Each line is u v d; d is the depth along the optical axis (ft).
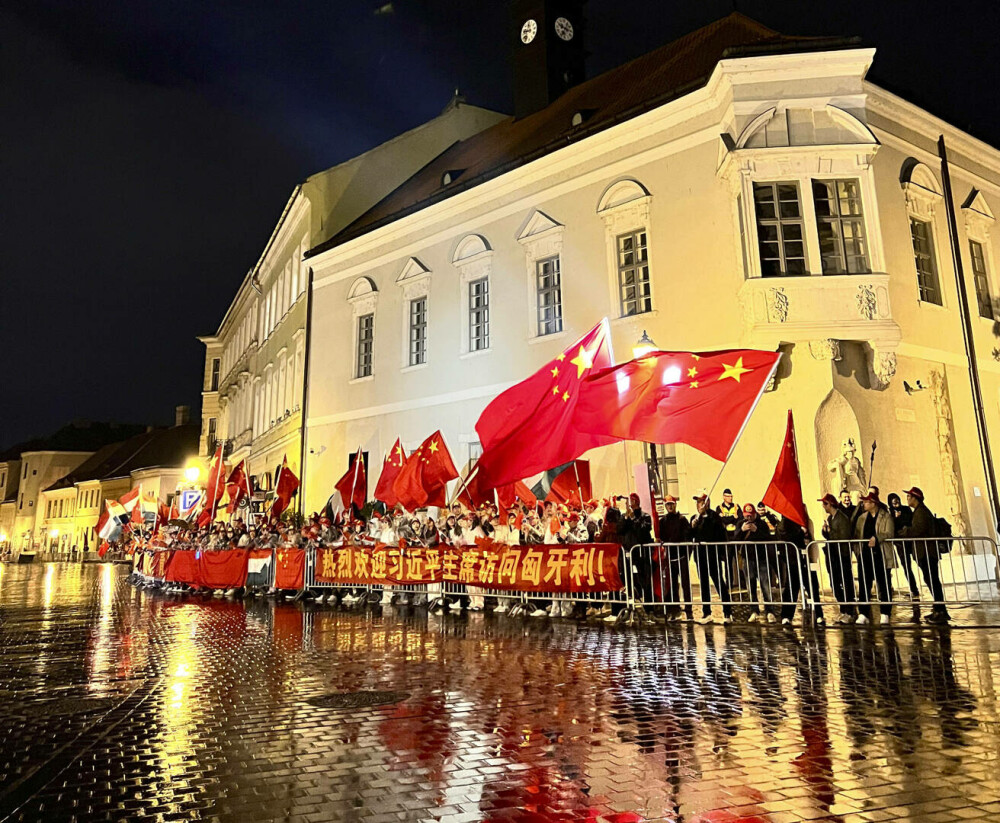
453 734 18.37
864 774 14.65
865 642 29.43
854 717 18.69
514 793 14.23
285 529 63.05
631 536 38.29
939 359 56.08
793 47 51.34
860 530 35.55
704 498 38.47
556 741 17.51
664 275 56.49
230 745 17.95
